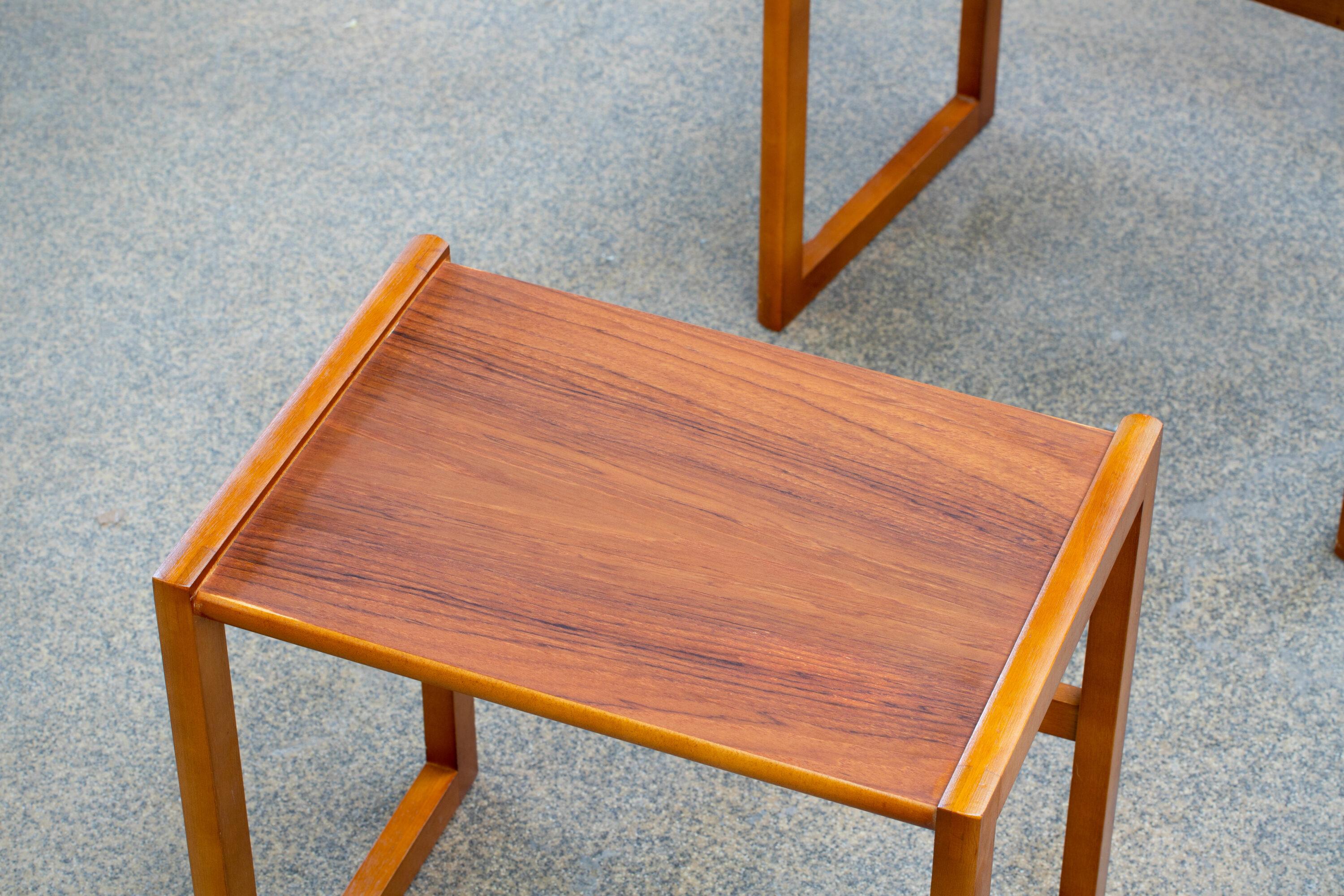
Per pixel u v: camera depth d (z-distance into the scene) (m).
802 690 0.85
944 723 0.83
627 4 2.31
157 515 1.66
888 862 1.35
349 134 2.12
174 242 1.98
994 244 1.92
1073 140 2.05
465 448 0.99
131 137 2.13
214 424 1.76
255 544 0.94
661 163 2.06
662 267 1.92
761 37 2.24
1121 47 2.18
